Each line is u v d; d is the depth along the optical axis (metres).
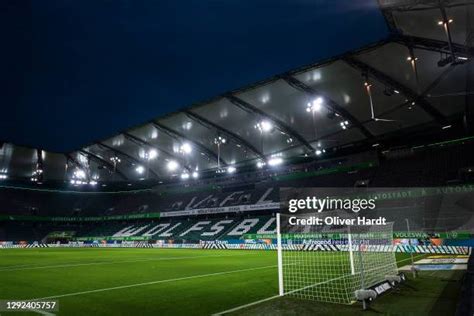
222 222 41.38
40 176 50.38
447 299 7.08
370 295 6.53
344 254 19.88
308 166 41.81
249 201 41.59
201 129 36.28
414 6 16.66
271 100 29.64
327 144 36.34
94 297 8.30
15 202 51.41
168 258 21.22
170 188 53.88
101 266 16.30
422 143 34.88
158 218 49.19
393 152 36.75
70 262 18.67
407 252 20.30
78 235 50.66
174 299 8.01
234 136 36.53
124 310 6.90
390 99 27.41
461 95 25.81
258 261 18.27
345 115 30.02
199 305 7.33
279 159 40.25
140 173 49.94
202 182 50.78
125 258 21.50
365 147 36.94
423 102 27.20
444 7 15.70
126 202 55.28
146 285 10.20
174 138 38.75
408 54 22.23
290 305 7.02
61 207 54.50
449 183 29.25
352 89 26.88
